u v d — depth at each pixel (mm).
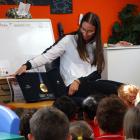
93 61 4008
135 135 1927
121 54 5719
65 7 5789
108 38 6250
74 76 3943
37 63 3930
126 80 5785
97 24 3926
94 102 2783
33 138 1737
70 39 4000
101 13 6148
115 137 2148
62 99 2838
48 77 4023
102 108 2217
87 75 3957
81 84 3848
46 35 5137
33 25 5070
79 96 3834
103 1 6156
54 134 1702
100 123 2215
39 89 3965
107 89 3777
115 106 2211
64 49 3986
